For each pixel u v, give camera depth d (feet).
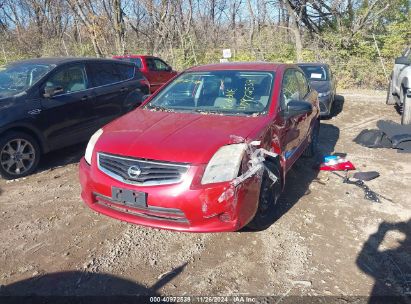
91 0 71.41
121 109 22.49
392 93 32.94
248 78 14.49
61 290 9.51
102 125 21.27
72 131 19.51
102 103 21.12
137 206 10.37
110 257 10.89
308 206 14.03
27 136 17.34
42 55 75.05
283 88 14.37
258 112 12.87
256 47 66.69
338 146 22.33
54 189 15.80
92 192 11.25
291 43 67.92
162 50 72.49
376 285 9.65
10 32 91.50
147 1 72.13
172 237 11.91
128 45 77.92
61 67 19.44
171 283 9.76
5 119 16.37
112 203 10.91
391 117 30.86
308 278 9.91
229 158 10.26
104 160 11.00
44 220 13.08
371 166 18.60
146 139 10.93
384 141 22.07
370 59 51.78
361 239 11.79
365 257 10.83
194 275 10.06
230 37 85.30
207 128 11.51
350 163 18.17
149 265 10.51
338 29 63.67
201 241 11.66
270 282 9.76
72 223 12.84
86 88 20.49
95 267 10.43
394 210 13.78
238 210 10.18
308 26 69.97
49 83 18.58
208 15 93.04
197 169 9.92
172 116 12.89
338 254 10.97
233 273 10.12
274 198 12.50
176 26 73.56
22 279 9.94
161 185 10.03
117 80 22.76
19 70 19.60
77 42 83.41
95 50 72.74
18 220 13.10
